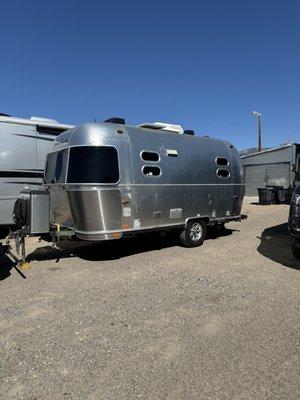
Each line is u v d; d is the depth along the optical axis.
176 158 8.88
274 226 12.76
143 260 7.90
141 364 3.65
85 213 7.44
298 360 3.67
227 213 10.26
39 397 3.16
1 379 3.43
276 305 5.12
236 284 6.06
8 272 7.04
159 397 3.13
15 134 10.98
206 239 10.38
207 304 5.20
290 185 28.14
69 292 5.82
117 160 7.73
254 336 4.20
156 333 4.32
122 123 8.51
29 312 5.02
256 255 8.16
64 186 7.70
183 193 8.99
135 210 8.01
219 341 4.09
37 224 7.20
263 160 30.28
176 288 5.92
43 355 3.86
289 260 7.62
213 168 9.80
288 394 3.14
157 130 8.80
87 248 9.20
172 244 9.65
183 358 3.75
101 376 3.46
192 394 3.16
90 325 4.57
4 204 10.77
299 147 27.70
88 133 7.57
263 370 3.50
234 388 3.23
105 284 6.21
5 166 10.78
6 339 4.23
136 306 5.16
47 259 8.07
